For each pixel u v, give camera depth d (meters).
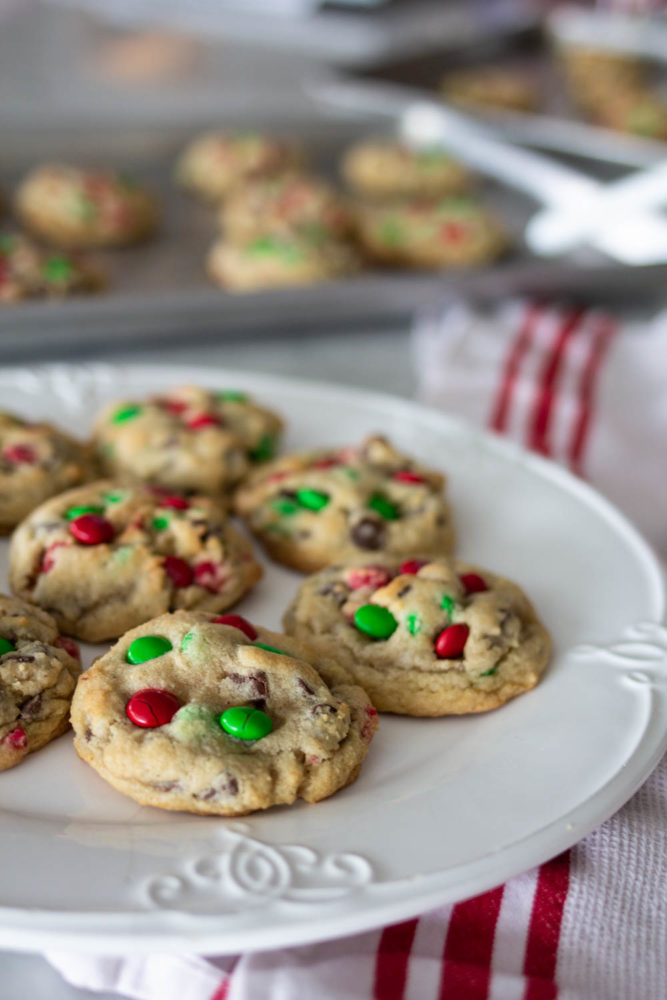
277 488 0.51
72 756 0.40
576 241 0.75
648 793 0.41
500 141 0.91
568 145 0.88
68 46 1.16
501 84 1.06
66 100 0.97
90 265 0.71
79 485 0.50
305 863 0.37
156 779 0.38
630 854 0.39
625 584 0.47
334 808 0.39
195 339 0.65
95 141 0.91
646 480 0.56
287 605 0.47
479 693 0.42
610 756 0.40
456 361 0.62
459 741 0.42
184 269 0.74
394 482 0.50
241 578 0.47
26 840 0.37
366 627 0.43
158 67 1.10
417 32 1.17
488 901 0.38
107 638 0.45
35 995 0.37
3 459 0.50
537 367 0.62
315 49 1.17
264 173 0.87
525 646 0.44
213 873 0.36
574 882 0.39
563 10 1.25
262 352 0.65
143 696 0.39
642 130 0.99
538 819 0.38
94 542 0.46
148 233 0.79
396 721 0.42
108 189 0.78
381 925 0.36
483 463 0.54
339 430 0.56
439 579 0.44
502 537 0.50
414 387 0.63
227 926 0.35
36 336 0.61
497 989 0.36
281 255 0.70
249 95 1.01
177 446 0.52
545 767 0.40
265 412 0.55
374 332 0.67
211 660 0.40
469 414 0.60
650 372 0.62
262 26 1.22
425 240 0.75
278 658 0.40
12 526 0.49
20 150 0.89
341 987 0.36
